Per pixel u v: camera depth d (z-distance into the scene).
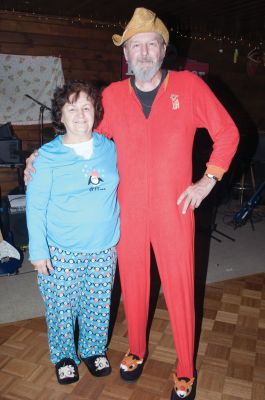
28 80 4.60
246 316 2.34
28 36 4.51
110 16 4.63
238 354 1.97
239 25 4.95
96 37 4.83
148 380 1.77
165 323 2.22
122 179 1.48
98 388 1.72
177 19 4.72
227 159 1.39
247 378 1.80
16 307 2.42
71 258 1.50
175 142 1.39
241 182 4.80
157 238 1.49
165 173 1.41
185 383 1.62
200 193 1.39
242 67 5.73
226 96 5.75
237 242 3.70
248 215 4.06
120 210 1.51
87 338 1.75
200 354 1.96
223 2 3.84
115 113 1.45
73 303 1.62
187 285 1.51
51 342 1.71
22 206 3.20
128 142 1.43
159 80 1.40
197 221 4.24
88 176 1.40
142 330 1.72
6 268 2.80
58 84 4.74
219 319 2.30
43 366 1.85
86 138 1.41
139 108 1.40
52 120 1.47
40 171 1.37
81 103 1.35
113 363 1.88
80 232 1.46
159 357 1.93
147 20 1.30
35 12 4.44
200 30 5.26
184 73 1.42
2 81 4.49
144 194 1.44
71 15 4.60
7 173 4.80
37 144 4.78
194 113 1.41
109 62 4.98
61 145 1.40
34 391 1.70
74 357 1.76
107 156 1.44
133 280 1.59
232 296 2.59
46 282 1.55
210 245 3.60
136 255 1.54
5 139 3.50
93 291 1.61
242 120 5.94
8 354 1.92
